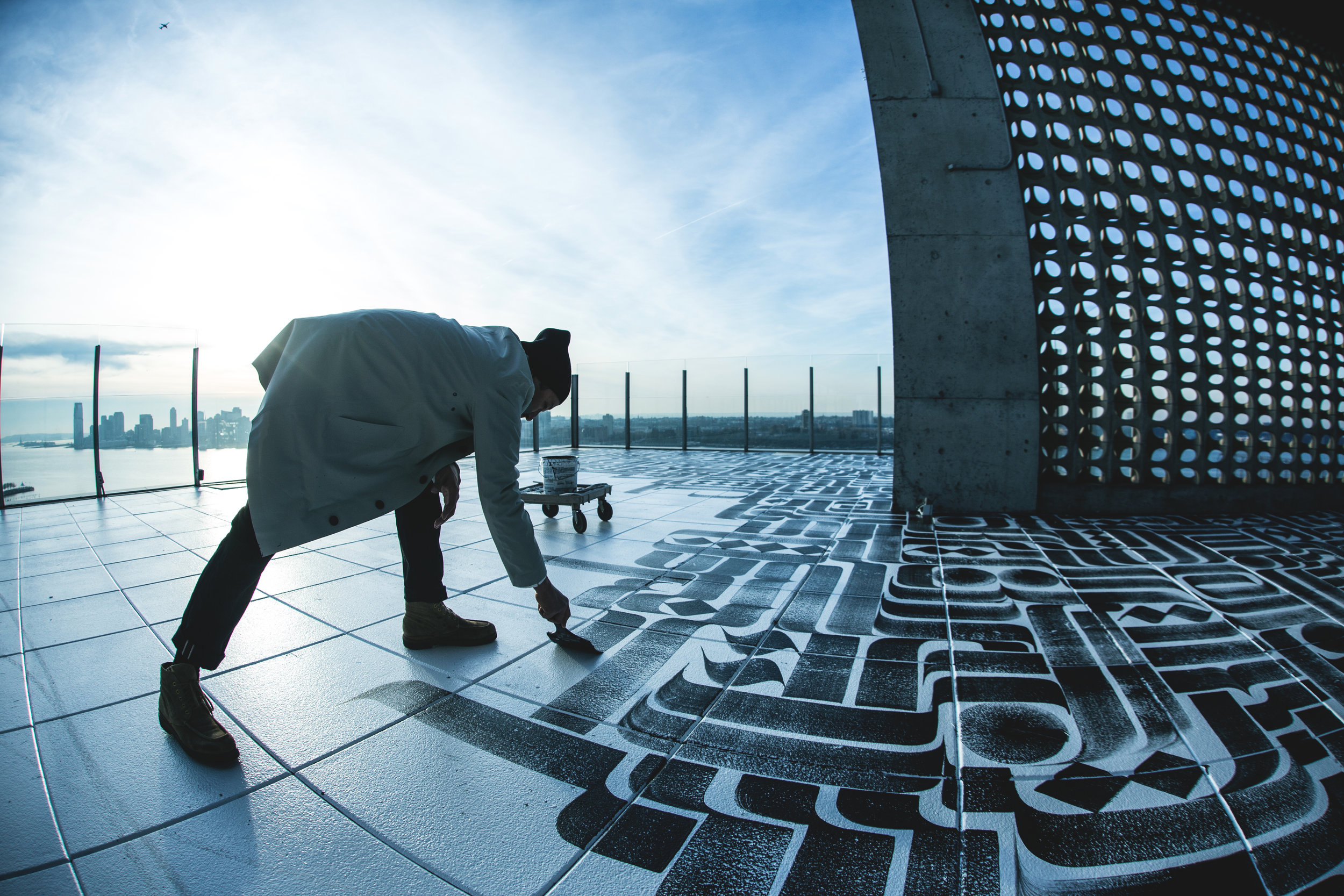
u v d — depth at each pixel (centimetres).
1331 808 120
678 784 131
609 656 206
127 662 207
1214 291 501
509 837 114
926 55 501
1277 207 527
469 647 215
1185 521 460
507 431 171
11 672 198
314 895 99
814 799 125
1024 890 98
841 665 197
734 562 340
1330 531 416
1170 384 495
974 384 496
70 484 683
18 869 105
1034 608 254
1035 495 494
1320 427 512
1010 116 505
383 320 161
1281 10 538
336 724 160
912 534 416
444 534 438
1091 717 160
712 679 187
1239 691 174
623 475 882
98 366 714
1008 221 491
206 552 391
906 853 108
